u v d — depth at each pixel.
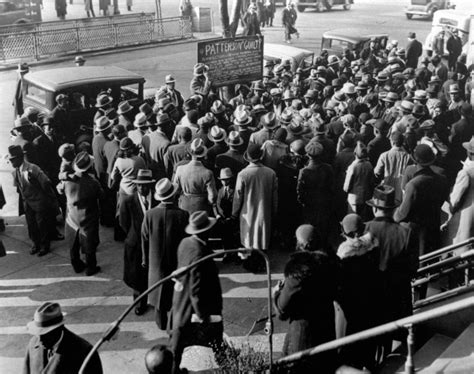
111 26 27.42
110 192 9.70
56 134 10.59
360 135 9.23
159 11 30.73
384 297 5.38
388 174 8.23
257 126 10.51
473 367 4.72
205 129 9.19
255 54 14.33
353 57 18.56
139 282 7.35
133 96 12.33
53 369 4.40
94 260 8.43
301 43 29.25
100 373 4.51
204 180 7.83
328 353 5.01
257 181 7.93
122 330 7.11
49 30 25.11
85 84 11.26
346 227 5.26
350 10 42.69
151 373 4.17
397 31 32.66
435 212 7.12
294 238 9.19
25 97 11.91
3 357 6.59
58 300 7.79
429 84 14.41
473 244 7.09
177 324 5.63
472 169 7.18
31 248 9.16
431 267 6.47
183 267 5.36
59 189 8.38
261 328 7.00
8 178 12.20
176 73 22.44
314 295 4.80
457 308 4.07
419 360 5.40
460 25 22.52
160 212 6.46
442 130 10.80
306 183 8.21
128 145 7.95
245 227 8.15
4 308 7.59
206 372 6.00
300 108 11.12
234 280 8.30
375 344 5.41
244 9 32.47
